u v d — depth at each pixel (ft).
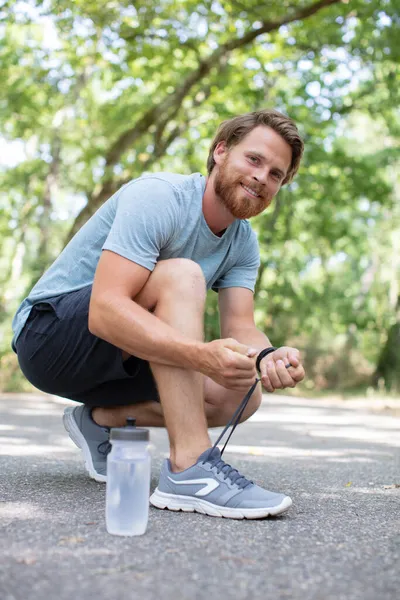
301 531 5.93
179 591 4.17
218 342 6.31
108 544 5.18
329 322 61.72
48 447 12.46
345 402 37.68
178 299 6.73
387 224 62.49
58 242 51.08
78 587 4.17
